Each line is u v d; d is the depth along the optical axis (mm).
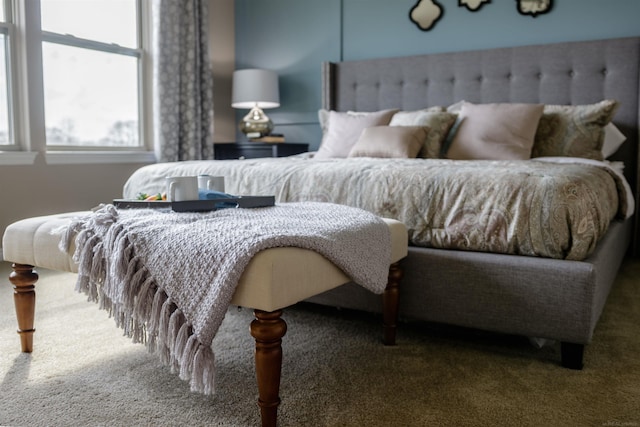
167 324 1299
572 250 1753
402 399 1500
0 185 3334
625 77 3572
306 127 4871
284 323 1260
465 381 1622
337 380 1626
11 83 3428
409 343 1953
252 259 1234
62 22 3758
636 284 2820
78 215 1920
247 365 1739
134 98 4320
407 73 4254
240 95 4645
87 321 2174
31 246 1754
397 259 1826
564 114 3307
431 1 4230
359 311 2348
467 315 1871
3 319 2184
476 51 4008
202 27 4512
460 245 1928
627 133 3590
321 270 1382
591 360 1790
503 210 1853
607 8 3711
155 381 1613
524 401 1488
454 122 3449
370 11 4488
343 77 4508
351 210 1779
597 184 2121
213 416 1398
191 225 1436
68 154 3697
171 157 4301
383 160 2637
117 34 4148
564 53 3736
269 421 1263
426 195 2014
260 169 2490
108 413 1411
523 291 1765
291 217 1603
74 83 3865
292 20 4840
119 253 1394
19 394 1520
